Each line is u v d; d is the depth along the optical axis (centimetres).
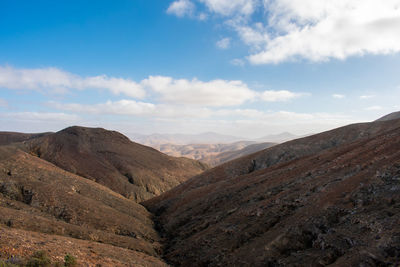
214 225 3750
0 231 2005
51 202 4062
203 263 2912
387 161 3045
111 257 2389
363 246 1884
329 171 3844
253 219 3312
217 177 7875
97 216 4153
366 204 2447
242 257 2609
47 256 1695
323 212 2603
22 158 5441
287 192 3572
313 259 2091
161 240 4222
